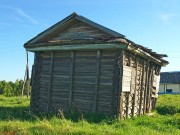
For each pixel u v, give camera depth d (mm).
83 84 14859
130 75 14680
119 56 13758
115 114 13469
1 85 46844
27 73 28344
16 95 45188
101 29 14305
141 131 10461
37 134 9477
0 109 17312
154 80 20125
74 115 13969
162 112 19891
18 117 14234
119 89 13586
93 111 14242
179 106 20156
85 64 14898
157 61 18922
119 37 13609
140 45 14375
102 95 14125
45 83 16469
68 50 15391
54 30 16016
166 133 10492
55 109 15797
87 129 9820
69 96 15188
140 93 16906
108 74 14062
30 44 16391
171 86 49875
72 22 15789
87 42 13984
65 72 15641
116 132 9578
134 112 15938
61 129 9664
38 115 15398
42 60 16781
